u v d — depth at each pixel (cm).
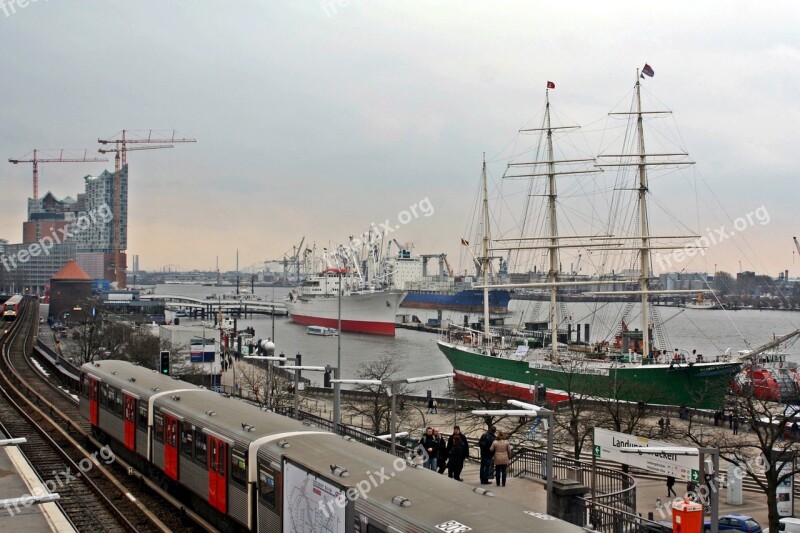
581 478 3947
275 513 2789
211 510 3475
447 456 3838
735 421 7950
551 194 13525
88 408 5275
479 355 13750
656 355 12206
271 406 6988
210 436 3369
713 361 11450
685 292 12850
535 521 2072
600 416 8494
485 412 3441
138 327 18762
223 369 13088
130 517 3597
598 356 12612
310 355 19550
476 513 2122
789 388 10875
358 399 10706
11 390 8244
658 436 7256
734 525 4450
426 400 10594
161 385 4425
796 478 6350
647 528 3088
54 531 2873
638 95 12462
